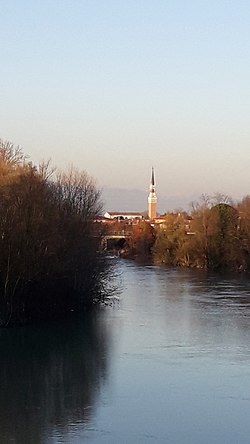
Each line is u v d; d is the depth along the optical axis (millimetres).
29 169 57969
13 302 51906
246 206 115312
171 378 33156
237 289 78250
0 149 62406
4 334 47500
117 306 62594
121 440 24047
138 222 169750
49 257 54438
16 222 52250
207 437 24422
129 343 43000
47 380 33312
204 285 83688
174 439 24203
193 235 121000
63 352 40406
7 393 30844
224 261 112938
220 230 113938
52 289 55656
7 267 51281
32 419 26609
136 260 143500
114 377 33562
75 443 23750
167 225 133750
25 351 41000
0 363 37625
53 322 52906
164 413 27297
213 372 34281
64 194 63094
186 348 41031
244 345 41781
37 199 54125
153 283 87000
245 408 27922
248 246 108938
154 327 49594
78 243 58750
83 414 27250
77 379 33375
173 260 129250
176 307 61438
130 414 27156
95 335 46406
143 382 32344
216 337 44844
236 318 53812
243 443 23781
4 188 53781
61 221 56781
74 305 58625
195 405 28422
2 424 26000
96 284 62406
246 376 33344
